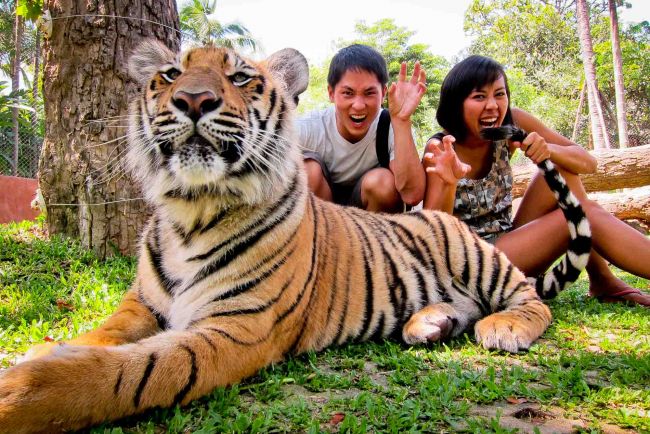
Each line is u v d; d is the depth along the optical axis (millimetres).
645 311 1275
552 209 1479
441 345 1040
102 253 1551
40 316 1059
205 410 665
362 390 764
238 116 852
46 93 1598
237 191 836
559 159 1367
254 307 804
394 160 1370
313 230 964
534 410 696
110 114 1549
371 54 1413
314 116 1551
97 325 1029
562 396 736
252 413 661
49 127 1597
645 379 810
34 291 1241
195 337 712
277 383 757
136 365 628
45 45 1595
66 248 1527
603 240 1354
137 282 958
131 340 862
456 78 1360
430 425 640
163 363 648
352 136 1476
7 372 566
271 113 936
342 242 1048
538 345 989
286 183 907
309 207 983
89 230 1559
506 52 12109
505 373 807
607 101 10016
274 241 847
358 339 1039
